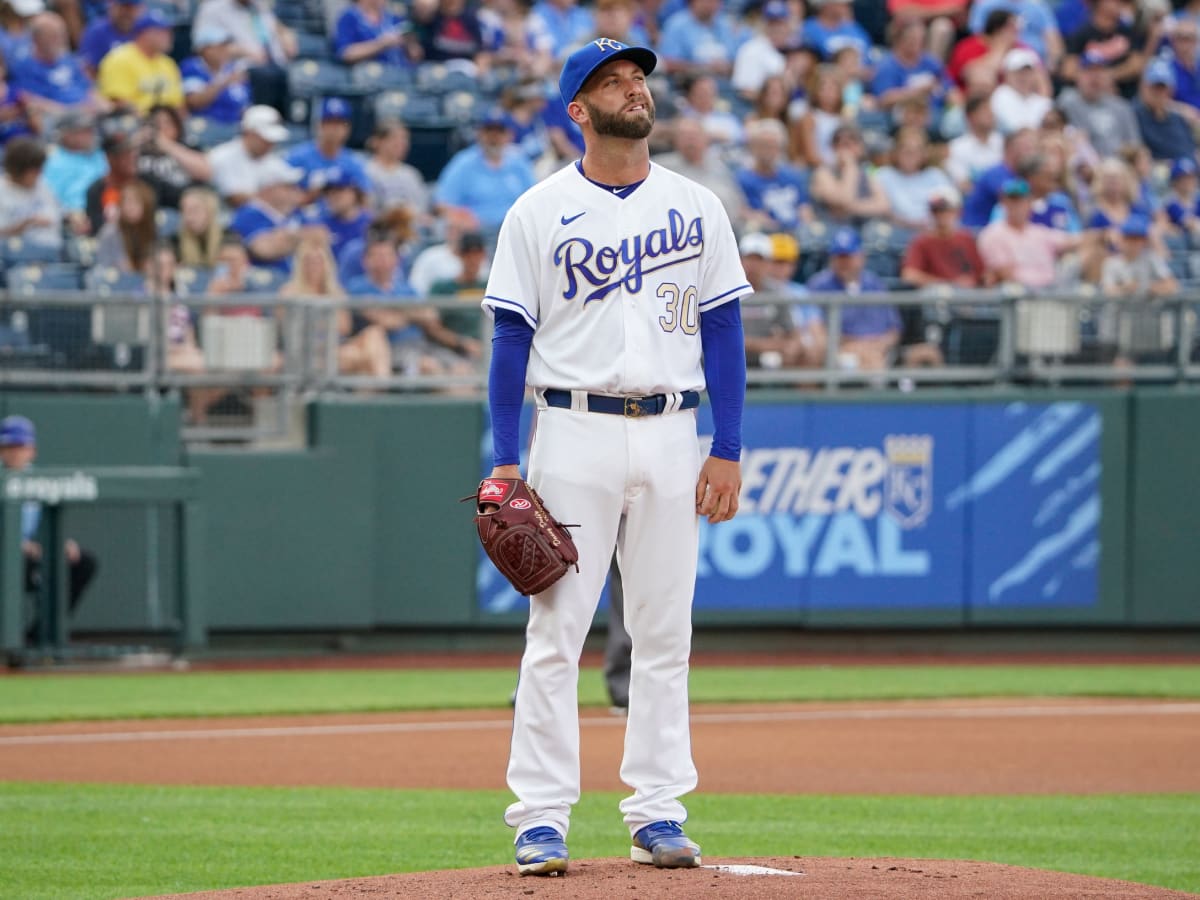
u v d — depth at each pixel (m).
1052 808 15.48
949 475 30.61
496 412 9.60
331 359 29.94
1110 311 30.97
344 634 30.27
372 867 12.27
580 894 8.52
